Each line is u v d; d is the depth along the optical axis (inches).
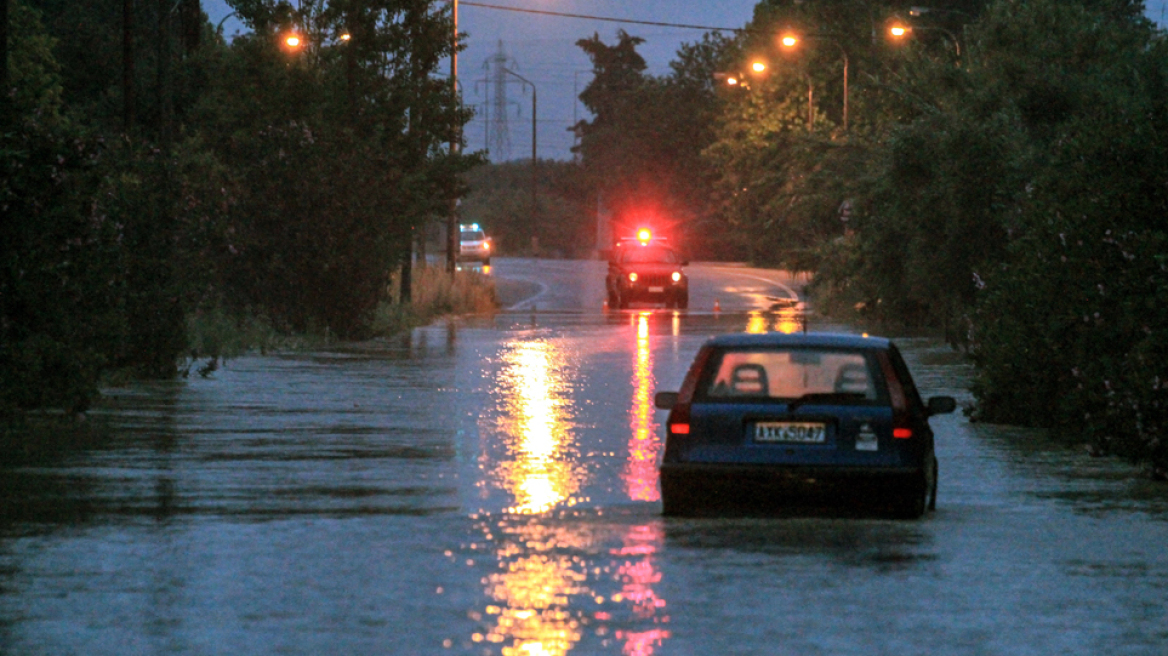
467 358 4441.4
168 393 3304.6
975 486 2038.6
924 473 1669.5
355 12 6250.0
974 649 1114.1
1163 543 1571.1
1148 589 1330.0
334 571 1400.1
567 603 1262.3
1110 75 4490.7
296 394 3307.1
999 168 4564.5
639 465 2198.6
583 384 3587.6
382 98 6294.3
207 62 6476.4
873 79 6053.2
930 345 5103.3
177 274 3759.8
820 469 1641.2
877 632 1163.3
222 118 5880.9
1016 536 1609.3
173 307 3666.3
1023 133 4559.5
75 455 2268.7
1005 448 2477.9
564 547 1529.3
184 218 3855.8
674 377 3784.5
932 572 1403.8
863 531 1636.3
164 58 3917.3
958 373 3932.1
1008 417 2839.6
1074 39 4803.2
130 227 3575.3
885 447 1646.2
